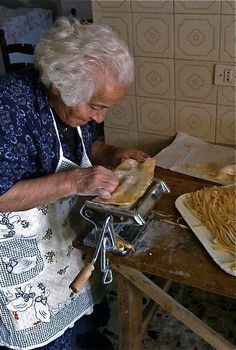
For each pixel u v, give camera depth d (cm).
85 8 439
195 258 107
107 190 105
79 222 132
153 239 113
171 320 176
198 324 112
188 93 166
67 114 107
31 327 129
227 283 99
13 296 124
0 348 138
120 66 96
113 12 163
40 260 124
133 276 115
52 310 131
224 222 115
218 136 169
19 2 467
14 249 119
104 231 105
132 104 179
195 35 154
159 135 181
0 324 132
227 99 160
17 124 102
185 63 161
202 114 168
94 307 163
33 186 103
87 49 93
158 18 156
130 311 128
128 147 190
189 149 165
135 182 112
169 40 159
